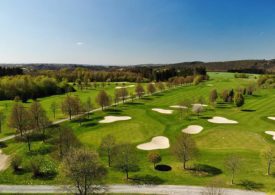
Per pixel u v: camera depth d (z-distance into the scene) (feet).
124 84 638.94
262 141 214.07
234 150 193.57
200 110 298.35
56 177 157.99
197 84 620.08
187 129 247.50
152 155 167.32
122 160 160.56
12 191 143.02
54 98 462.19
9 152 202.59
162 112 317.83
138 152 196.03
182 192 139.54
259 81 605.31
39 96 508.12
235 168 149.79
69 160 127.85
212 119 283.59
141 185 147.84
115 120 283.79
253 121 272.72
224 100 393.50
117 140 220.84
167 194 137.69
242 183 146.41
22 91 474.08
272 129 244.22
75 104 293.02
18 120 232.94
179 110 326.03
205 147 204.23
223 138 222.48
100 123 272.51
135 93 458.91
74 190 134.92
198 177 155.94
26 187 147.33
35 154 194.29
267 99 390.63
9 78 537.24
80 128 257.14
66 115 314.35
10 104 397.19
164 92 497.87
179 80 590.55
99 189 130.62
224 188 140.87
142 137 228.22
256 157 180.04
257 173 158.30
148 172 164.14
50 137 231.91
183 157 168.25
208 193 129.29
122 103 387.75
